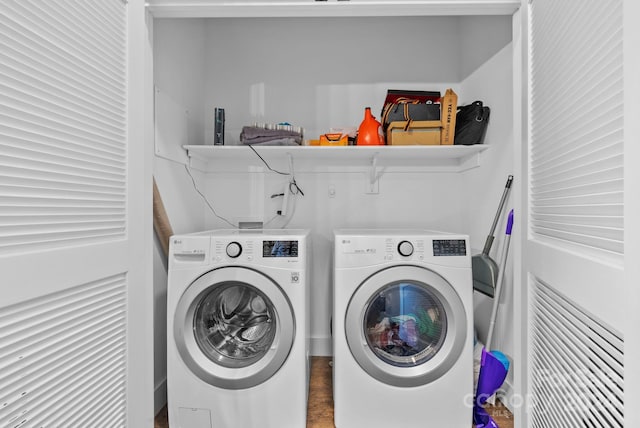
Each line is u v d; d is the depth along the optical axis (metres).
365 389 1.46
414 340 1.53
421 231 1.78
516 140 1.26
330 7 1.32
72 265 0.79
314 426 1.51
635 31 0.56
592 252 0.78
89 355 0.86
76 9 0.82
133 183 1.05
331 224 2.29
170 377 1.45
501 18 1.78
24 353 0.67
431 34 2.30
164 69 1.71
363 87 2.30
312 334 2.28
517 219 1.25
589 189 0.80
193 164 2.06
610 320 0.68
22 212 0.67
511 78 1.68
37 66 0.71
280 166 2.29
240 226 2.02
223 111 1.99
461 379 1.45
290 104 2.31
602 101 0.74
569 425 0.87
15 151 0.66
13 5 0.65
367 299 1.45
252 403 1.44
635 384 0.57
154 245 1.61
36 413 0.70
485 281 1.74
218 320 1.57
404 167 2.29
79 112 0.83
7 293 0.63
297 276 1.44
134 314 1.05
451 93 1.96
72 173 0.81
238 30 2.31
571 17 0.86
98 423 0.89
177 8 1.26
